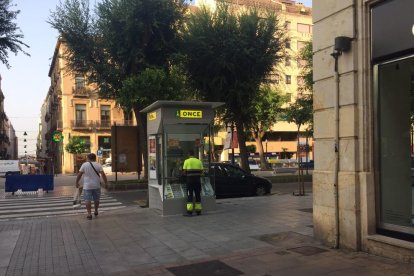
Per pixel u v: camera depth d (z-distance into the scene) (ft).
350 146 21.21
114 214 36.83
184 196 35.35
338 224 21.79
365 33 20.92
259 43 70.69
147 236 26.35
